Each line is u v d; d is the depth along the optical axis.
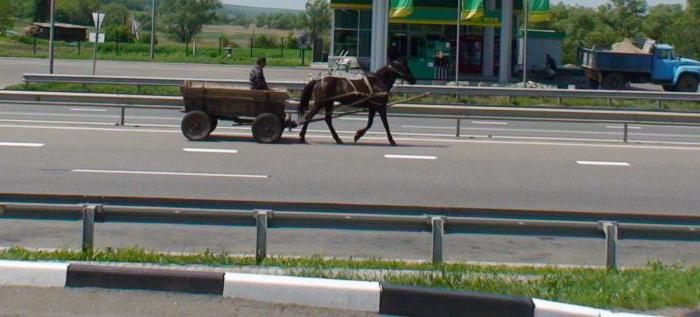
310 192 15.57
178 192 15.16
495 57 55.06
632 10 92.56
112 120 27.20
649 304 7.97
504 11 49.00
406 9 43.03
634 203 15.52
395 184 16.73
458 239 12.05
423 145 22.81
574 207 14.88
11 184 15.50
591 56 50.41
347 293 8.05
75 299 8.16
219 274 8.33
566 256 11.11
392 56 53.78
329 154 20.45
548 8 43.19
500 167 19.30
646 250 11.59
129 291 8.39
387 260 10.09
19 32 88.94
